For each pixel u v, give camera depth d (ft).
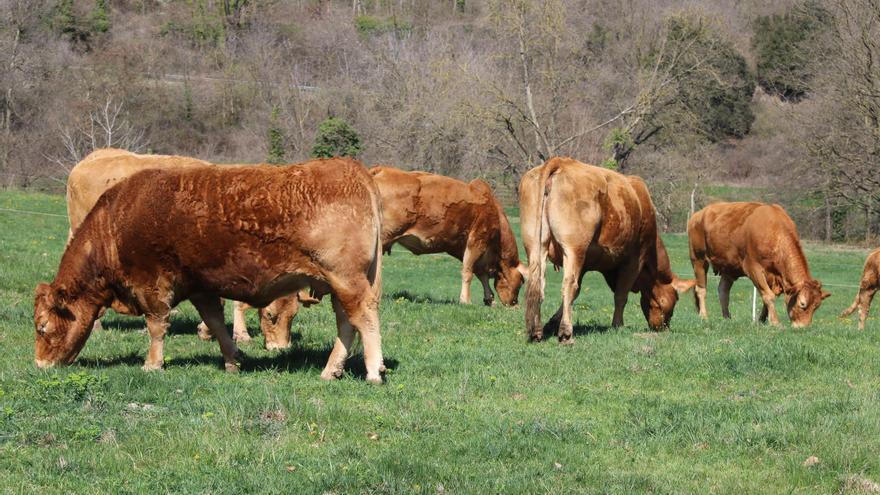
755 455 25.03
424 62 213.66
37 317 31.53
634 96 193.57
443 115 179.01
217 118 252.42
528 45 173.27
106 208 30.99
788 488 22.48
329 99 229.25
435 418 27.12
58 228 99.45
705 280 63.67
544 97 180.86
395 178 56.08
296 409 26.43
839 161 148.87
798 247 55.47
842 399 30.37
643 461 24.41
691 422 27.32
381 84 220.43
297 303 37.17
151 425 24.64
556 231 40.55
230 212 29.25
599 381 33.27
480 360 35.86
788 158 178.60
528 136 188.34
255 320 44.29
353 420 26.20
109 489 20.59
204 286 30.27
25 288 51.31
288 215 29.14
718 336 43.91
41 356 31.71
